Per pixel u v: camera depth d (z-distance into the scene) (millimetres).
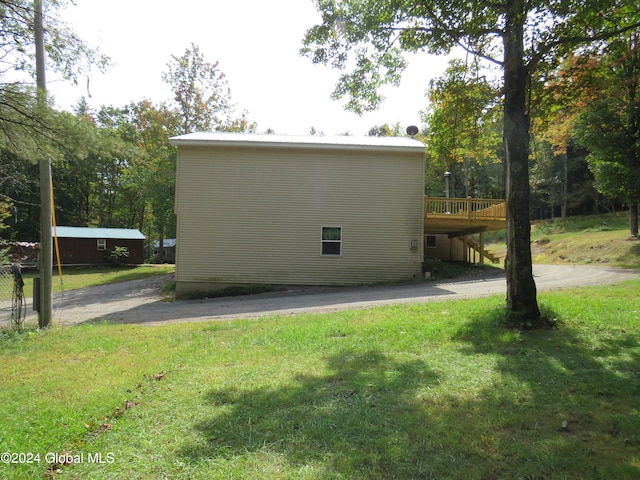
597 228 29594
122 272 27672
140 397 3824
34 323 9375
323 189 15906
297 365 4770
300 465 2543
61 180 40281
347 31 7883
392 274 15977
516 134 6344
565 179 38219
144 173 25812
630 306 6977
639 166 18500
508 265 6391
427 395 3662
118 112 36844
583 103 12789
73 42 6332
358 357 4977
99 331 7828
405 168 16047
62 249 30547
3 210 24094
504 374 4156
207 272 15742
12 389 4332
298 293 14484
